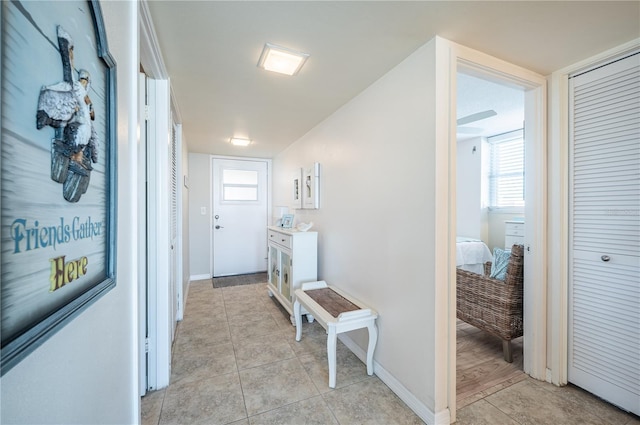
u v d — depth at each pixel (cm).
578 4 116
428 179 145
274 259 331
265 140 359
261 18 127
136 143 96
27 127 39
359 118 211
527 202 188
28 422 41
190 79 188
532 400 162
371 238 196
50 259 45
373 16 126
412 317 155
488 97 285
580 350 171
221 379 179
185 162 344
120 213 81
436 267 141
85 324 59
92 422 63
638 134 146
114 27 78
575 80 170
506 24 130
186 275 358
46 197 44
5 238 35
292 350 217
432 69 143
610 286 158
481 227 458
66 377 51
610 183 157
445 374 143
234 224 467
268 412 150
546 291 182
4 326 35
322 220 281
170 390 168
